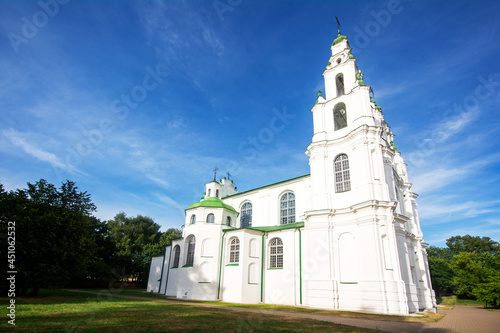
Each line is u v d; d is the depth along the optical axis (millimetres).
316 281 27344
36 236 22562
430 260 60562
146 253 61250
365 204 26109
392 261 24188
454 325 16703
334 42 39375
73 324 10750
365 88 31844
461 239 79750
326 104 35281
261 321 14359
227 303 28328
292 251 30938
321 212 29109
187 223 37906
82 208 26734
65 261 23906
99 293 33812
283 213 38031
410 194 41375
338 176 30969
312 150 33156
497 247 49688
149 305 20578
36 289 24047
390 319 18594
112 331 9695
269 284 31406
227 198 45031
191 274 34031
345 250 27203
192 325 11867
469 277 43094
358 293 24844
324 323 14656
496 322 18469
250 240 32719
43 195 24953
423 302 32875
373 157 28609
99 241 54375
